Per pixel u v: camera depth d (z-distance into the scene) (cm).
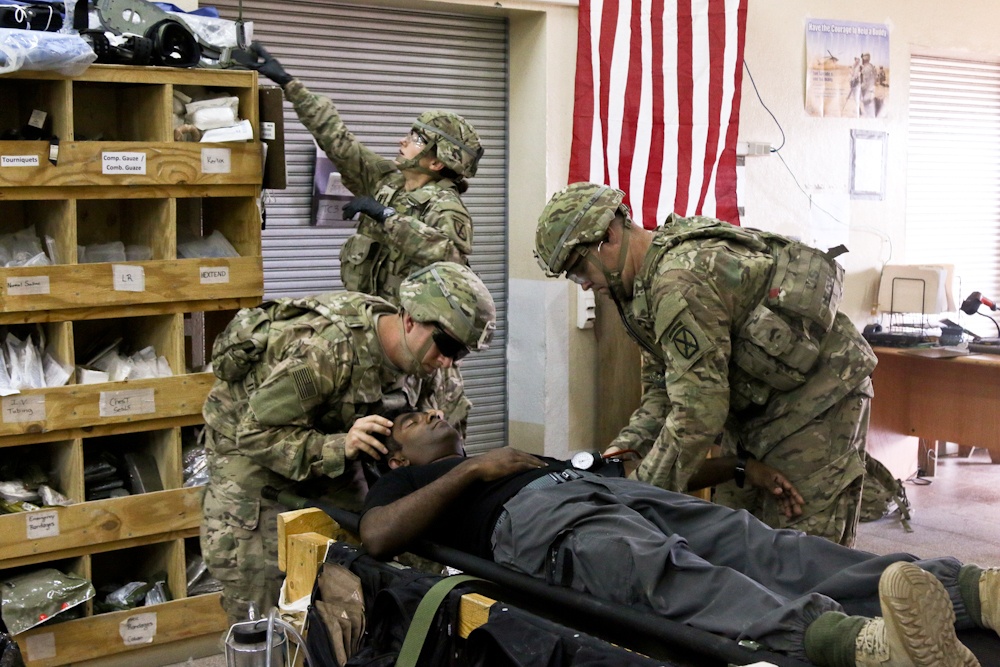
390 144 497
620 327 523
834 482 289
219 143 339
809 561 212
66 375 325
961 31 655
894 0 626
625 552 207
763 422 295
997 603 183
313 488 286
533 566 219
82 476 329
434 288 254
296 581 251
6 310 310
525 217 524
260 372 271
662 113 532
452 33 507
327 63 474
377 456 260
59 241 329
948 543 501
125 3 335
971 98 701
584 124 512
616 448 296
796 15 587
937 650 161
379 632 216
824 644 174
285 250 473
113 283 325
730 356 281
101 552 356
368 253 388
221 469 288
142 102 348
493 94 525
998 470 652
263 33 457
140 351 354
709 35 539
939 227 700
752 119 579
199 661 355
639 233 280
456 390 333
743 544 221
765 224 591
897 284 615
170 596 354
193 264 339
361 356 261
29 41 296
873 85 624
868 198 633
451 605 204
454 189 397
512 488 238
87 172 317
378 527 229
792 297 275
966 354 555
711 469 297
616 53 516
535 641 185
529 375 530
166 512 342
